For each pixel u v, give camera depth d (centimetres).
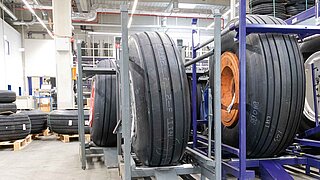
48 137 683
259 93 235
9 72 1293
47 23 1310
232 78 274
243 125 217
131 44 229
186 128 210
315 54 310
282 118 235
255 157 261
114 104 390
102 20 1486
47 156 460
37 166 391
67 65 858
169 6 1202
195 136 318
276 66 234
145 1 1196
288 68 236
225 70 273
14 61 1374
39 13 1416
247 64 242
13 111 635
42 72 1498
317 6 306
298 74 238
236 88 251
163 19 1366
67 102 852
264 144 246
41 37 1588
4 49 1219
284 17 426
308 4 427
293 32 232
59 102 849
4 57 1217
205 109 366
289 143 253
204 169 219
